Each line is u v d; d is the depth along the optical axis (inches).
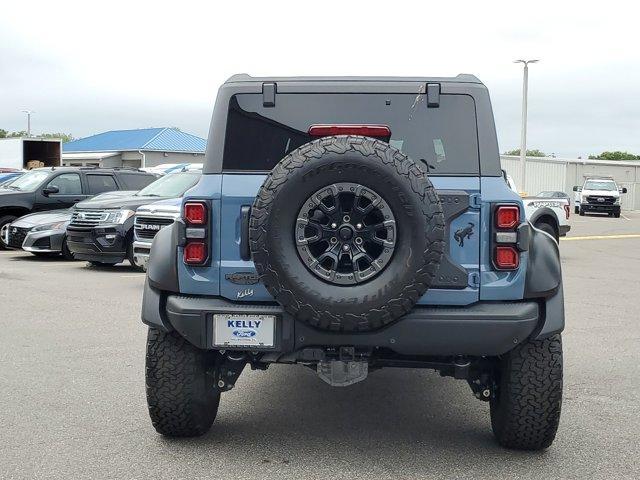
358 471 164.2
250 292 162.7
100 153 2137.1
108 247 497.7
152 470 163.3
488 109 170.1
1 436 184.1
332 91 173.3
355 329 151.8
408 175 147.9
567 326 342.0
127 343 289.4
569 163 2341.3
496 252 159.8
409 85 173.2
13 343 288.5
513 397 168.1
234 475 161.2
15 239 598.2
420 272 148.2
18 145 1384.1
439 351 157.5
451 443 184.1
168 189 536.1
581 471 165.6
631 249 778.2
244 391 231.0
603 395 228.7
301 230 150.6
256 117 172.7
